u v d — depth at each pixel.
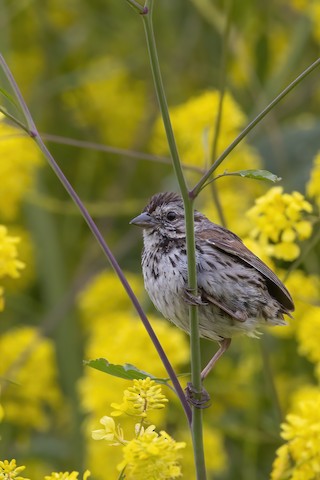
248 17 14.02
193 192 6.49
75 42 14.38
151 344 9.71
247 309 8.57
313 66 6.51
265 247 8.78
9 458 11.25
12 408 11.16
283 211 8.71
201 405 6.57
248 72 13.23
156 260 8.48
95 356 9.79
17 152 11.34
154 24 14.27
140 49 14.30
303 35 13.29
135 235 13.09
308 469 7.32
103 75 14.06
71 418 11.48
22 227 13.72
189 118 11.43
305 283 10.12
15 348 11.30
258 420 11.27
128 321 10.52
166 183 12.48
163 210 8.76
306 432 7.32
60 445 11.45
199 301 6.74
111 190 13.80
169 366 6.66
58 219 13.91
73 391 11.58
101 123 14.48
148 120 14.16
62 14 14.81
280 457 7.41
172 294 8.29
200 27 14.15
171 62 14.25
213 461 10.50
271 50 14.69
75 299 12.61
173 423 10.31
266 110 6.48
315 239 8.80
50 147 14.12
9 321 13.45
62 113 14.46
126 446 6.17
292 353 11.88
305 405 7.46
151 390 6.40
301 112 14.30
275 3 14.84
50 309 12.58
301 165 12.61
